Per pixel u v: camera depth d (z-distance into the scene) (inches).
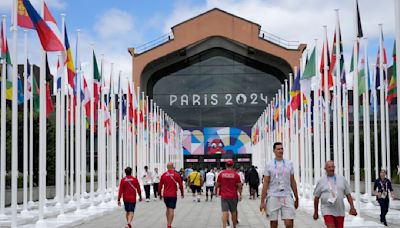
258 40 2997.0
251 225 859.4
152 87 3243.1
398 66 616.7
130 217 772.0
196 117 3243.1
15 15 750.5
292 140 1556.3
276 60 3075.8
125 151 1673.2
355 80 820.6
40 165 798.5
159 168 2365.9
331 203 479.2
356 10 816.3
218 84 3250.5
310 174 1278.3
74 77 1016.9
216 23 3006.9
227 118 3245.6
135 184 774.5
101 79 1259.8
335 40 920.9
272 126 2161.7
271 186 472.7
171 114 3238.2
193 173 1483.8
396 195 1301.7
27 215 985.5
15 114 764.0
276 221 468.1
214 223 896.3
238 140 3233.3
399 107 629.6
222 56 3243.1
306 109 1512.1
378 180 796.6
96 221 949.2
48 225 810.8
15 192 752.3
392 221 848.9
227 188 699.4
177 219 973.2
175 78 3250.5
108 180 1806.1
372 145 1936.5
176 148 2915.8
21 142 1707.7
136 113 1882.4
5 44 886.4
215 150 3253.0
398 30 612.7
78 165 1058.7
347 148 956.6
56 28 778.2
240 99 3245.6
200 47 3095.5
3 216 934.4
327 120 1085.8
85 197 1481.3
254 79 3245.6
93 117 1165.7
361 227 747.4
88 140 2807.6
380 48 1151.6
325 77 1023.0
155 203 1429.6
